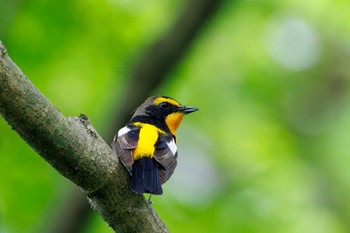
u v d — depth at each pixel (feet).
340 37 59.31
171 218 45.85
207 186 52.37
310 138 58.18
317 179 55.11
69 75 45.47
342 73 63.72
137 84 41.32
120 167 22.40
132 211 23.02
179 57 42.04
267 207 49.57
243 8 55.11
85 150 21.48
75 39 45.57
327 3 53.36
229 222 47.06
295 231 48.88
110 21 46.01
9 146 41.60
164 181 26.32
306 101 60.49
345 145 57.00
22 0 42.55
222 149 55.93
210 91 56.24
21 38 43.75
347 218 53.31
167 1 47.78
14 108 19.99
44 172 41.78
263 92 57.36
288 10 55.21
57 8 44.52
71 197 39.06
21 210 41.04
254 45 56.54
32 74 43.96
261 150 55.21
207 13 42.01
